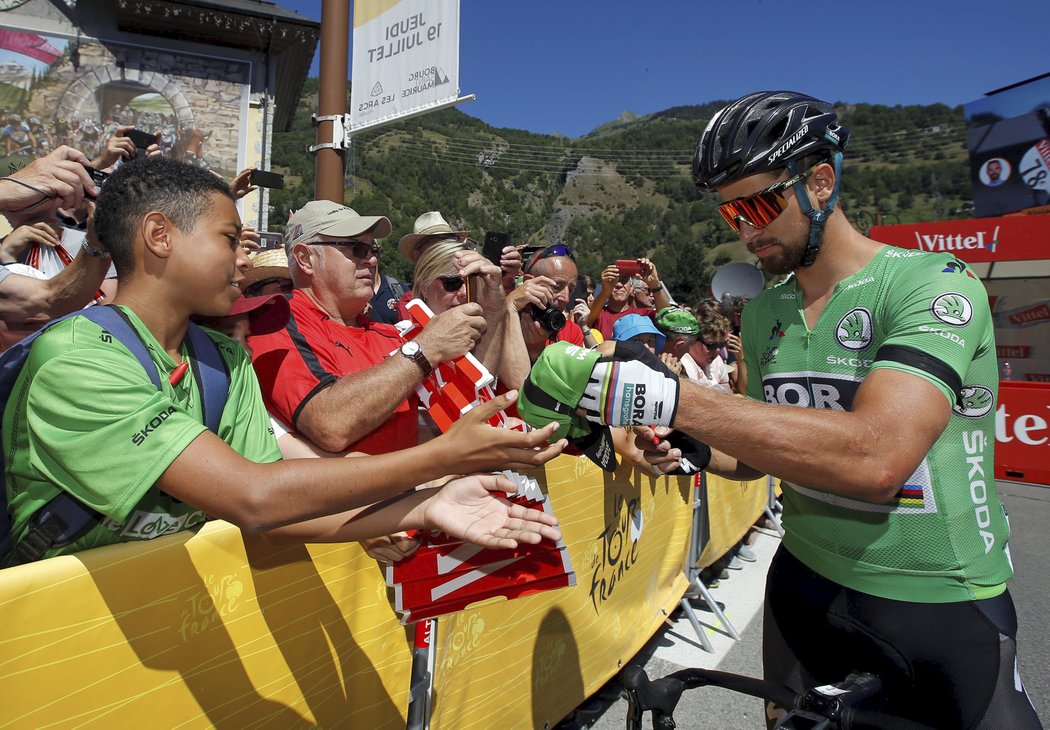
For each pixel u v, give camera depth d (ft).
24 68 23.29
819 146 4.30
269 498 3.15
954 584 4.37
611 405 3.71
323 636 4.64
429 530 4.26
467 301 6.80
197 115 25.63
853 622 4.62
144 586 3.48
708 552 12.65
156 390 3.39
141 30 24.57
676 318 13.32
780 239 4.52
